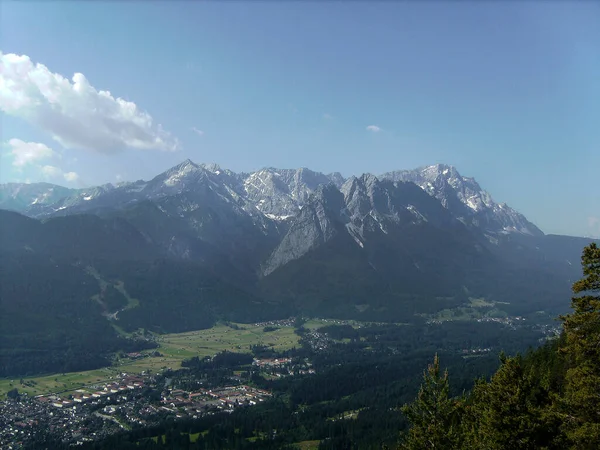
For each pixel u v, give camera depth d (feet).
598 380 153.58
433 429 175.01
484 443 161.58
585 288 169.17
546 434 155.53
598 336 161.48
